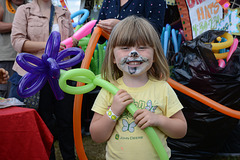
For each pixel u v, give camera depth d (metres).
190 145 1.82
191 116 1.77
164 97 0.97
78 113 1.29
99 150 2.18
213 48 1.79
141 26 0.93
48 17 1.65
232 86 1.70
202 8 2.08
